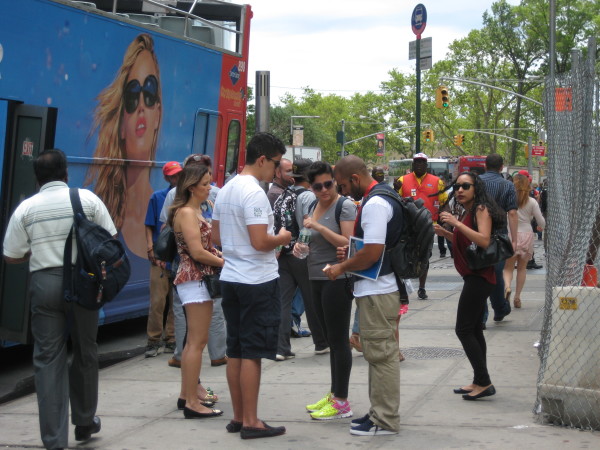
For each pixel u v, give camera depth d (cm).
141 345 961
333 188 648
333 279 564
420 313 1130
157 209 851
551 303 592
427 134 5653
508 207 1005
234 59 1180
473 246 628
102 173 886
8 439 586
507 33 7588
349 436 568
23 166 718
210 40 1144
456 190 643
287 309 845
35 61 775
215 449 547
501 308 1017
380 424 566
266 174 578
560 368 575
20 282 699
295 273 836
